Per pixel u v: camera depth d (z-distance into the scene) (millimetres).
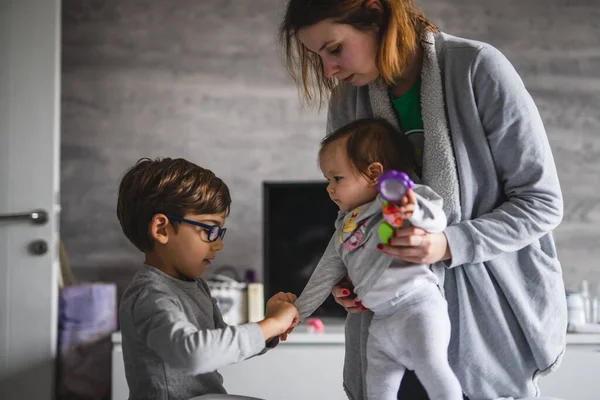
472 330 1298
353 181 1351
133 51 3145
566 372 2568
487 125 1304
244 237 3107
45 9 2732
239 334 1230
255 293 2781
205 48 3156
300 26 1326
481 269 1286
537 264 1312
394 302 1283
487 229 1249
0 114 2721
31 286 2676
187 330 1217
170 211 1390
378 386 1309
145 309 1291
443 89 1348
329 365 2566
